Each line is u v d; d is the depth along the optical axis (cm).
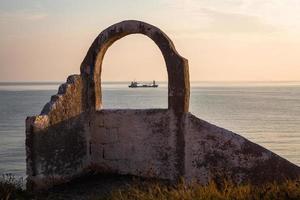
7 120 7319
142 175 975
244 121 7419
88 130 1025
